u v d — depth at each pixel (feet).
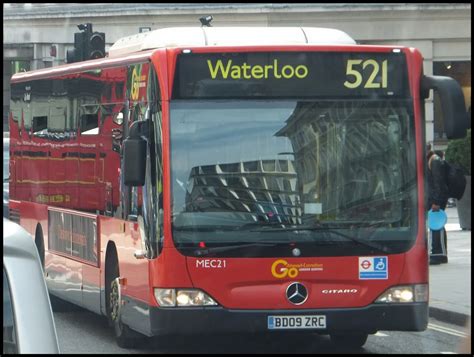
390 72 51.52
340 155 50.75
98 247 61.21
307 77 50.93
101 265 60.75
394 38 195.62
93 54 99.19
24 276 15.81
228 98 50.39
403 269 50.60
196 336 61.87
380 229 50.52
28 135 78.59
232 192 49.88
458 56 194.59
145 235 51.13
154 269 49.88
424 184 51.16
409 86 51.62
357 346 58.23
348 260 50.11
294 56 50.88
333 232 50.16
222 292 49.42
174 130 49.90
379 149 51.06
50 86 72.33
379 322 50.24
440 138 192.85
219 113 50.31
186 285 49.39
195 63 50.39
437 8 193.16
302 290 49.75
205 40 53.42
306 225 49.98
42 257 74.84
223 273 49.39
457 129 48.93
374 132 51.16
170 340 60.29
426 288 51.01
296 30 54.60
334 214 50.31
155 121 50.47
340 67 51.21
